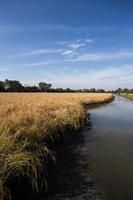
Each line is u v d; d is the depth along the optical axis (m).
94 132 15.21
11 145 7.03
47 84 146.00
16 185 6.38
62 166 8.73
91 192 6.71
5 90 121.69
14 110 16.84
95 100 41.97
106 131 15.54
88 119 20.88
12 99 35.75
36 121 10.95
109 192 6.73
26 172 6.46
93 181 7.45
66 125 14.26
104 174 8.03
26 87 137.38
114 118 22.08
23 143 7.71
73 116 16.20
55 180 7.48
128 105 39.62
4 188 5.79
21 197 6.31
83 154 10.29
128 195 6.58
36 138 8.80
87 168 8.58
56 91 144.12
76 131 15.12
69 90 153.25
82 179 7.60
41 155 7.75
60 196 6.48
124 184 7.27
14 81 127.88
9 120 10.01
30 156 6.80
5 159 6.31
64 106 22.28
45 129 10.54
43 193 6.62
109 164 9.02
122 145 11.91
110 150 10.98
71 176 7.82
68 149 11.02
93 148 11.31
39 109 17.33
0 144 6.93
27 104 23.22
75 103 26.73
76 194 6.60
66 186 7.07
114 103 45.12
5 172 6.11
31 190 6.55
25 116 11.95
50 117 13.35
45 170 7.86
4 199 5.74
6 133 7.77
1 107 18.94
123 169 8.52
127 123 18.94
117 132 15.23
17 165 6.31
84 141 12.70
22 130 8.62
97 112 27.69
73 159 9.55
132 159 9.67
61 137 12.20
